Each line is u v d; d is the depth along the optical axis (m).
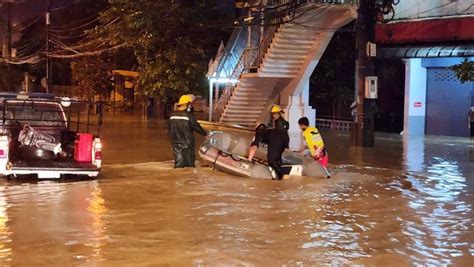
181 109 15.05
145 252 7.41
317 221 9.29
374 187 12.65
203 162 15.77
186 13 28.34
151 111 38.47
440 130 28.30
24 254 7.24
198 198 10.98
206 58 30.16
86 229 8.51
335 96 33.41
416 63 28.06
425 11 25.89
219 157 14.20
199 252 7.45
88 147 13.00
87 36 44.12
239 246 7.75
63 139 13.51
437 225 9.18
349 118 32.91
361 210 10.20
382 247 7.86
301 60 25.47
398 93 30.97
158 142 21.88
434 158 18.42
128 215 9.47
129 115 40.41
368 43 21.70
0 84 55.72
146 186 12.22
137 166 15.23
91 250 7.45
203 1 28.92
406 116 28.27
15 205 10.12
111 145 20.72
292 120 26.06
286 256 7.35
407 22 26.42
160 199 10.84
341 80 33.41
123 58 42.41
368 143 21.84
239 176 13.61
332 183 12.98
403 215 9.88
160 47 29.77
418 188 12.62
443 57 26.09
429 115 28.62
